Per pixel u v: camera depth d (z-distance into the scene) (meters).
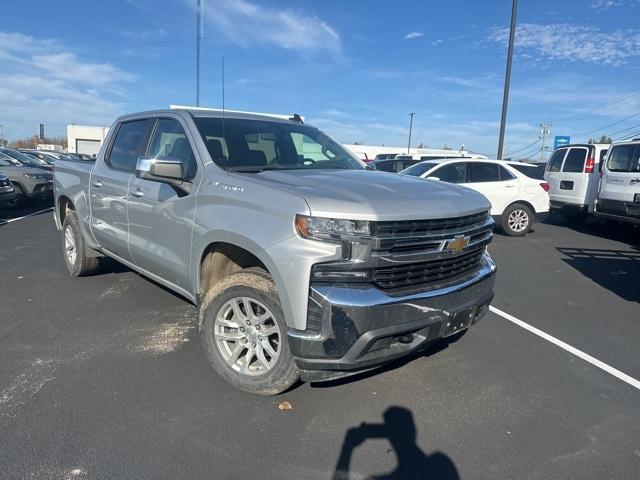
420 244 2.97
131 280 6.07
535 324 5.03
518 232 10.88
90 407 3.17
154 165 3.57
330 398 3.37
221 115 4.26
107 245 5.14
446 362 4.02
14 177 14.23
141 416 3.08
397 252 2.88
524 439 2.97
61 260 7.25
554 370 3.93
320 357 2.82
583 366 4.03
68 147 64.12
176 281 3.98
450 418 3.18
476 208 3.37
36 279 6.11
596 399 3.48
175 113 4.27
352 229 2.76
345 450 2.81
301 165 4.08
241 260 3.63
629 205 9.88
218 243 3.45
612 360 4.17
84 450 2.73
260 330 3.24
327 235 2.76
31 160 18.14
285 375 3.11
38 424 2.96
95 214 5.23
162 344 4.17
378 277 2.84
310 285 2.80
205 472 2.58
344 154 4.65
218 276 3.71
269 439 2.89
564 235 11.29
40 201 15.13
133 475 2.54
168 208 3.86
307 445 2.84
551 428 3.09
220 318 3.39
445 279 3.20
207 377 3.60
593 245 9.88
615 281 6.88
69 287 5.76
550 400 3.45
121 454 2.70
